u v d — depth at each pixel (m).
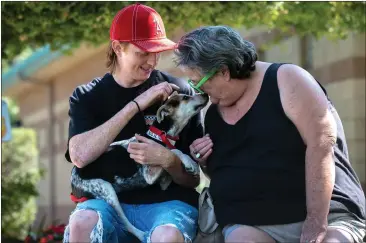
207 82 5.50
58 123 24.84
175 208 5.73
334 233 5.12
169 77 6.19
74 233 5.43
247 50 5.42
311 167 5.17
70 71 22.83
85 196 5.90
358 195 5.52
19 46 9.58
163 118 5.87
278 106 5.35
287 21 10.09
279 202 5.32
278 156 5.32
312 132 5.21
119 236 5.91
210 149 5.68
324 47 13.04
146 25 5.86
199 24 9.40
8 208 13.91
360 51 12.23
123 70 5.99
